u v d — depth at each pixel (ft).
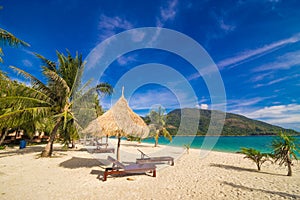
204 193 15.25
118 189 16.12
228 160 34.12
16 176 19.72
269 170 24.61
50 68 34.12
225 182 18.58
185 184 17.88
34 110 28.84
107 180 18.92
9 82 29.50
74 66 36.40
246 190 15.96
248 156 25.50
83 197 14.12
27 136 61.87
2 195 14.17
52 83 32.89
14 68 27.96
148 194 14.99
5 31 24.98
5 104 27.48
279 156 21.81
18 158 31.04
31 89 29.86
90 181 18.39
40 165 25.61
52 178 19.25
